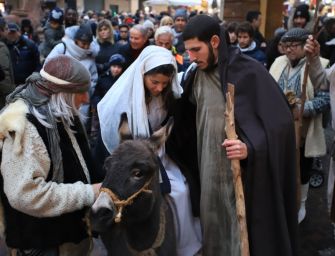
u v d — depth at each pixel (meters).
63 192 2.00
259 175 2.20
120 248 2.05
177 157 2.57
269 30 10.45
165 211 2.22
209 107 2.34
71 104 2.10
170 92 2.47
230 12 10.45
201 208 2.41
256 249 2.26
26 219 2.07
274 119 2.22
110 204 1.79
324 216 4.52
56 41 7.27
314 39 3.18
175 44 6.29
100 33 6.31
